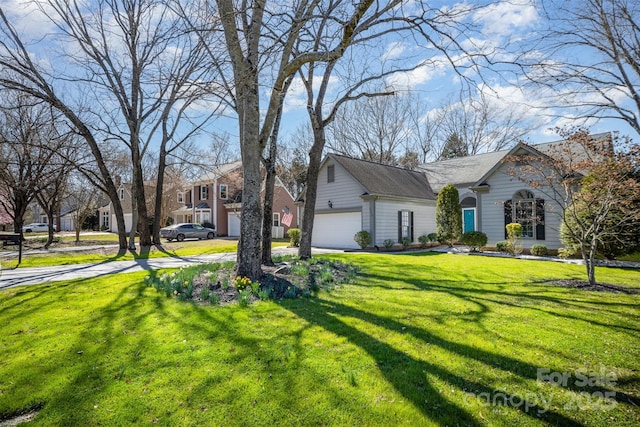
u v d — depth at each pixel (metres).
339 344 4.09
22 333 4.62
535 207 14.62
